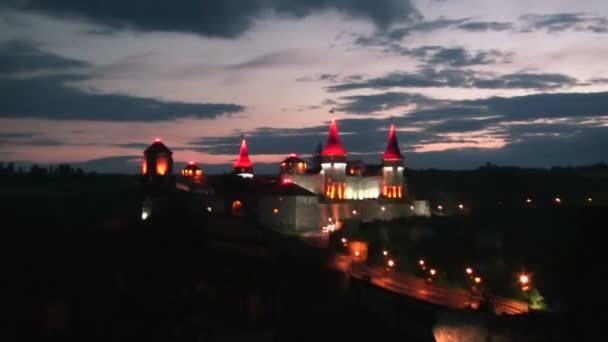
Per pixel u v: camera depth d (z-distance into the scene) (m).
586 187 167.88
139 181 132.00
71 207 96.94
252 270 72.38
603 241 44.59
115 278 64.50
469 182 173.12
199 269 70.88
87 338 54.16
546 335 43.41
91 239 79.25
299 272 73.44
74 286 60.88
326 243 99.62
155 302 61.22
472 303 64.56
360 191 129.38
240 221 99.06
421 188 165.88
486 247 87.81
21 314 54.12
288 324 60.34
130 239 80.69
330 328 58.78
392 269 82.75
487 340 46.12
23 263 65.12
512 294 69.88
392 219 115.31
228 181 131.75
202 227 91.12
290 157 144.88
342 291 69.31
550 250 79.06
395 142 130.38
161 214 99.44
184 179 134.00
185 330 56.53
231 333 56.41
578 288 44.06
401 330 57.03
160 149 132.75
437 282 75.69
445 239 93.81
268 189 117.50
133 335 55.41
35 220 83.50
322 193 125.75
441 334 48.56
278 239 94.25
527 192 162.75
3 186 117.56
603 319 41.19
